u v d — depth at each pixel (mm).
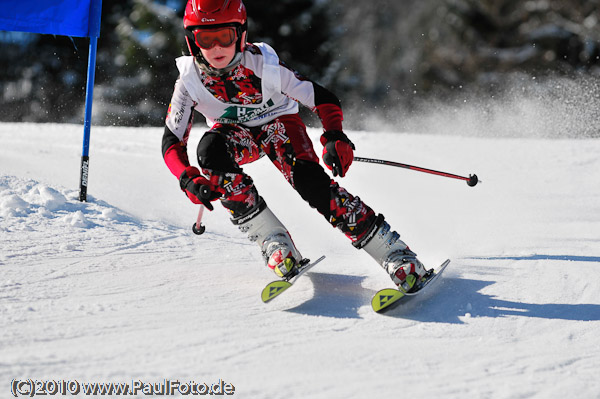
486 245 8805
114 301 6012
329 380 4656
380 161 6941
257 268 7441
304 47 44719
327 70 45781
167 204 10914
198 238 8766
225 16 5973
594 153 16234
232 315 5844
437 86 52094
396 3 63250
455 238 9234
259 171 13805
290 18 44312
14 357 4684
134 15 45438
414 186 12961
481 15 53406
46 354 4777
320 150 16359
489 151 16594
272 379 4621
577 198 12312
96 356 4805
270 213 6719
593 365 5141
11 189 9977
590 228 9953
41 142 17312
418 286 6406
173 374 4602
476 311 6250
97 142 17719
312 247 8836
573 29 50656
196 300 6184
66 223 8852
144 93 45938
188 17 6082
